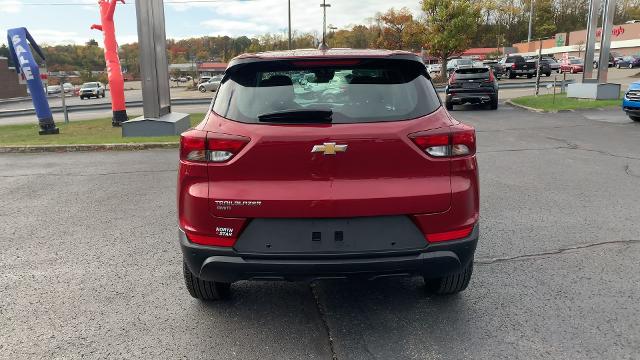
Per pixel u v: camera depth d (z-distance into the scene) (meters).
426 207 2.88
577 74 42.97
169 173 8.59
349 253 2.86
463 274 3.43
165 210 6.22
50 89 69.62
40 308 3.61
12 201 6.82
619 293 3.68
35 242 5.08
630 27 69.44
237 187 2.88
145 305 3.64
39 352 3.02
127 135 13.07
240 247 2.91
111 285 4.00
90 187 7.61
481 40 85.12
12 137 14.64
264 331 3.25
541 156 9.32
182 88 71.31
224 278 3.02
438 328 3.24
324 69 3.14
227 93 3.14
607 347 2.96
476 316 3.38
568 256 4.41
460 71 18.27
